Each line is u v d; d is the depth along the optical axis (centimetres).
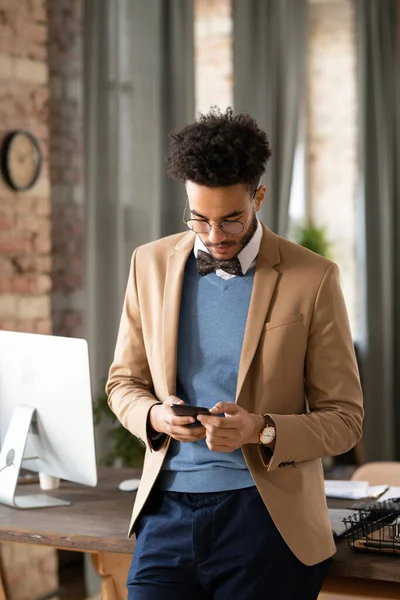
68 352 294
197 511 224
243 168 212
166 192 555
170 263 239
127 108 528
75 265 518
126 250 532
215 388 227
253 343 222
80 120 518
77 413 294
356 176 708
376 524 259
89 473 296
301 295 226
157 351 235
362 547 240
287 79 633
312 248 684
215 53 633
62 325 512
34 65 477
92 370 512
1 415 316
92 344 511
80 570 516
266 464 221
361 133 694
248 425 212
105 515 284
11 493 294
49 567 481
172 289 234
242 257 228
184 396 231
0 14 459
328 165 733
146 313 242
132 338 249
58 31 505
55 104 505
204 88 636
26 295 478
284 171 630
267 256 230
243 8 613
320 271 228
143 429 228
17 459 297
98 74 513
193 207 216
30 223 479
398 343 714
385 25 700
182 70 554
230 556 221
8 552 459
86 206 507
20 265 475
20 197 473
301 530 222
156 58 541
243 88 614
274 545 221
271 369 223
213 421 209
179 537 226
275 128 629
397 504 274
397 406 716
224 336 227
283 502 222
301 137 718
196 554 223
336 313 227
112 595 292
